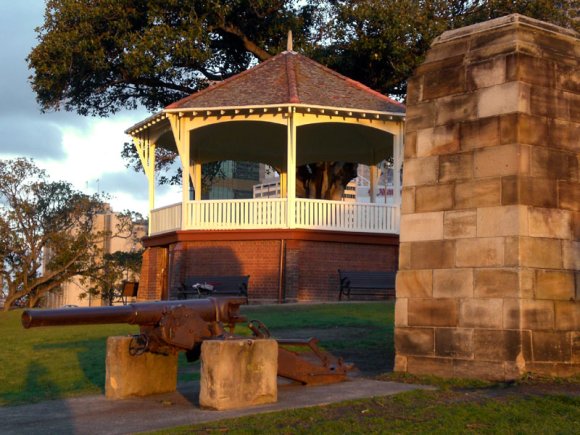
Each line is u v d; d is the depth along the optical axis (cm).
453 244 1072
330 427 768
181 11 3177
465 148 1078
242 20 3438
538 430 762
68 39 3120
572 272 1047
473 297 1041
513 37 1052
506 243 1016
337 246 2577
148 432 764
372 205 2625
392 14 3109
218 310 930
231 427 773
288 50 2828
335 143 3025
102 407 924
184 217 2622
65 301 5922
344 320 1806
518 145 1024
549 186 1041
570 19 3356
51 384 1174
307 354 1105
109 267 4512
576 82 1088
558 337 1022
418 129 1136
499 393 927
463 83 1094
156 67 3122
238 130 2825
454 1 3388
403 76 3309
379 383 1031
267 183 7812
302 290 2517
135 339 974
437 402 882
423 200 1114
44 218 4559
